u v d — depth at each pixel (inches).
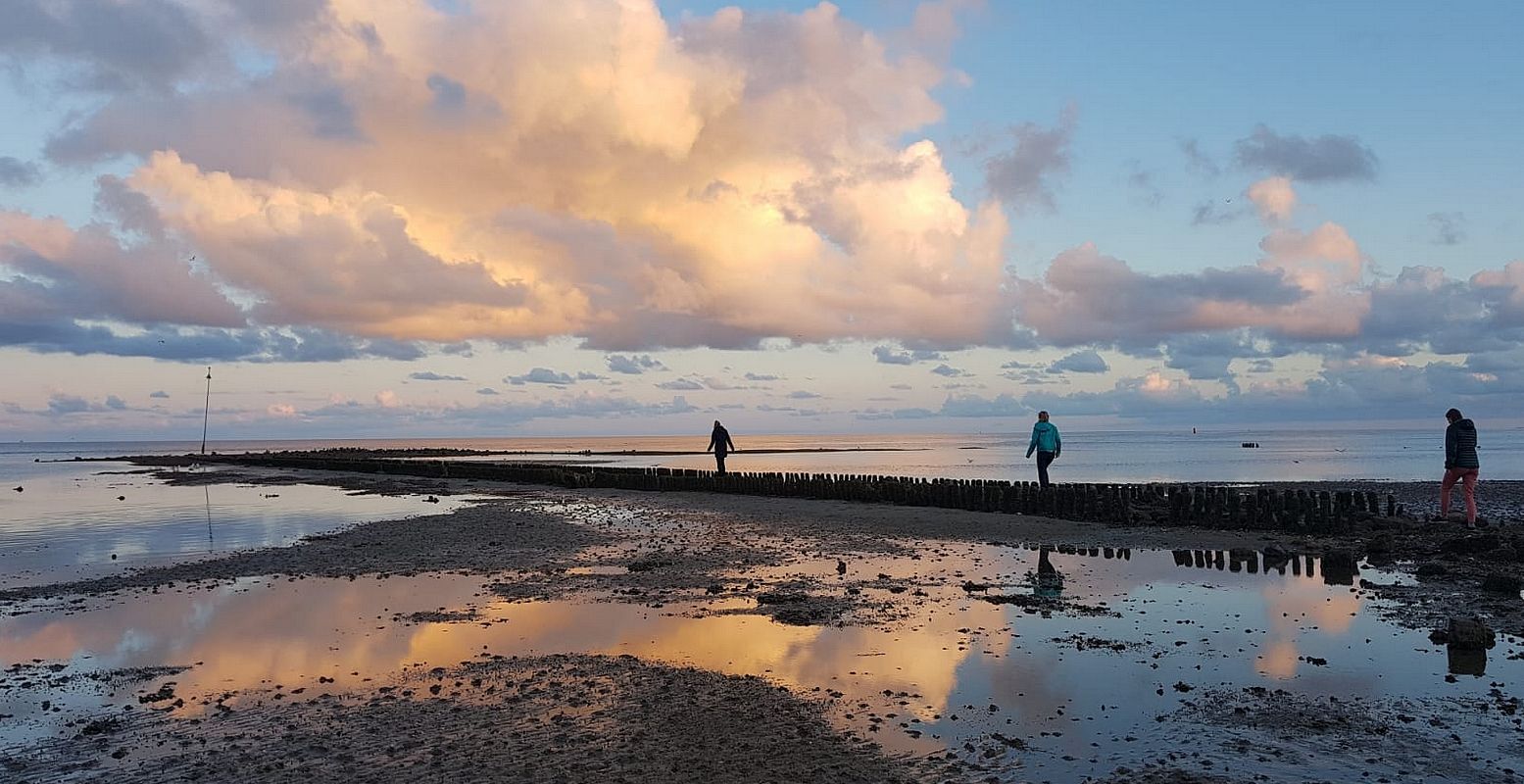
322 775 221.3
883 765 222.5
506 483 1365.7
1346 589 442.6
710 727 250.2
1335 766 220.2
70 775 225.5
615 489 1180.5
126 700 285.4
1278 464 2053.4
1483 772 216.2
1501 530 603.5
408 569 523.8
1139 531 660.7
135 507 1016.9
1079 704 269.0
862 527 707.4
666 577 490.0
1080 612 394.6
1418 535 602.5
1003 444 5693.9
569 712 263.9
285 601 436.1
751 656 325.7
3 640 365.7
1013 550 587.5
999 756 228.4
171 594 459.8
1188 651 327.3
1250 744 235.5
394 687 292.2
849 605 411.8
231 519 848.9
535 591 454.0
